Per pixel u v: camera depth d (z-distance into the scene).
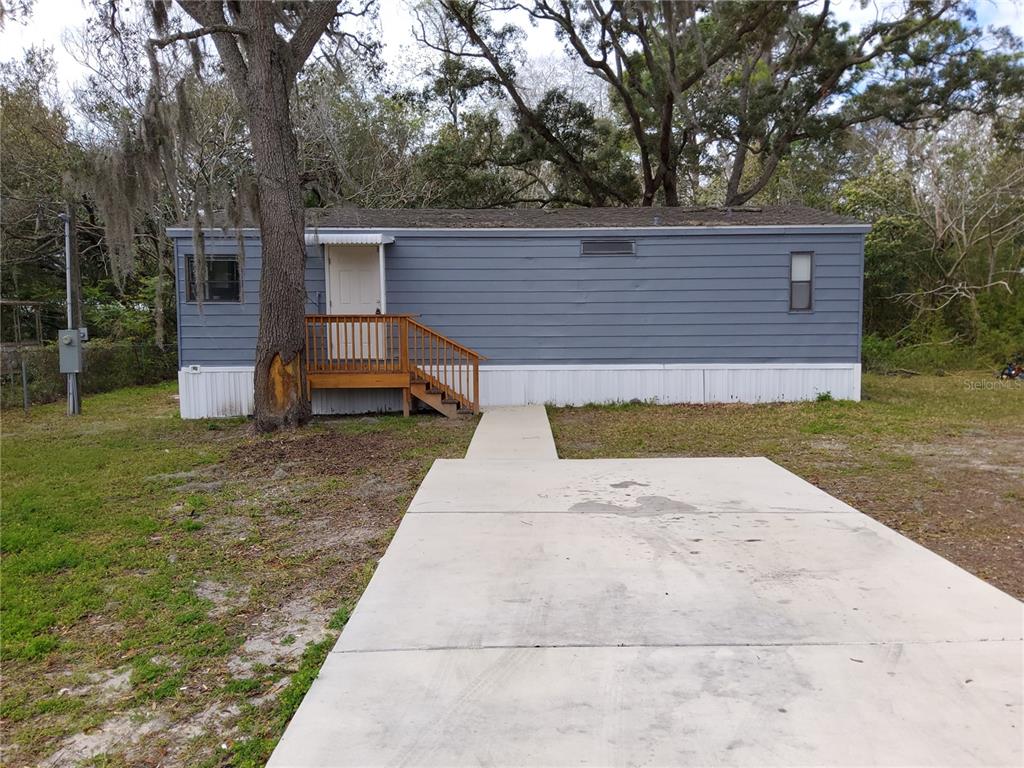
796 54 17.86
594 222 12.35
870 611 3.59
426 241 12.05
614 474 6.85
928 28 16.70
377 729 2.62
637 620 3.52
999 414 10.96
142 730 2.83
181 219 9.76
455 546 4.71
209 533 5.36
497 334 12.23
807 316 12.12
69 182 8.77
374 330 11.90
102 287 20.97
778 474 6.79
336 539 5.14
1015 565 4.41
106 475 7.41
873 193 22.16
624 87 21.20
